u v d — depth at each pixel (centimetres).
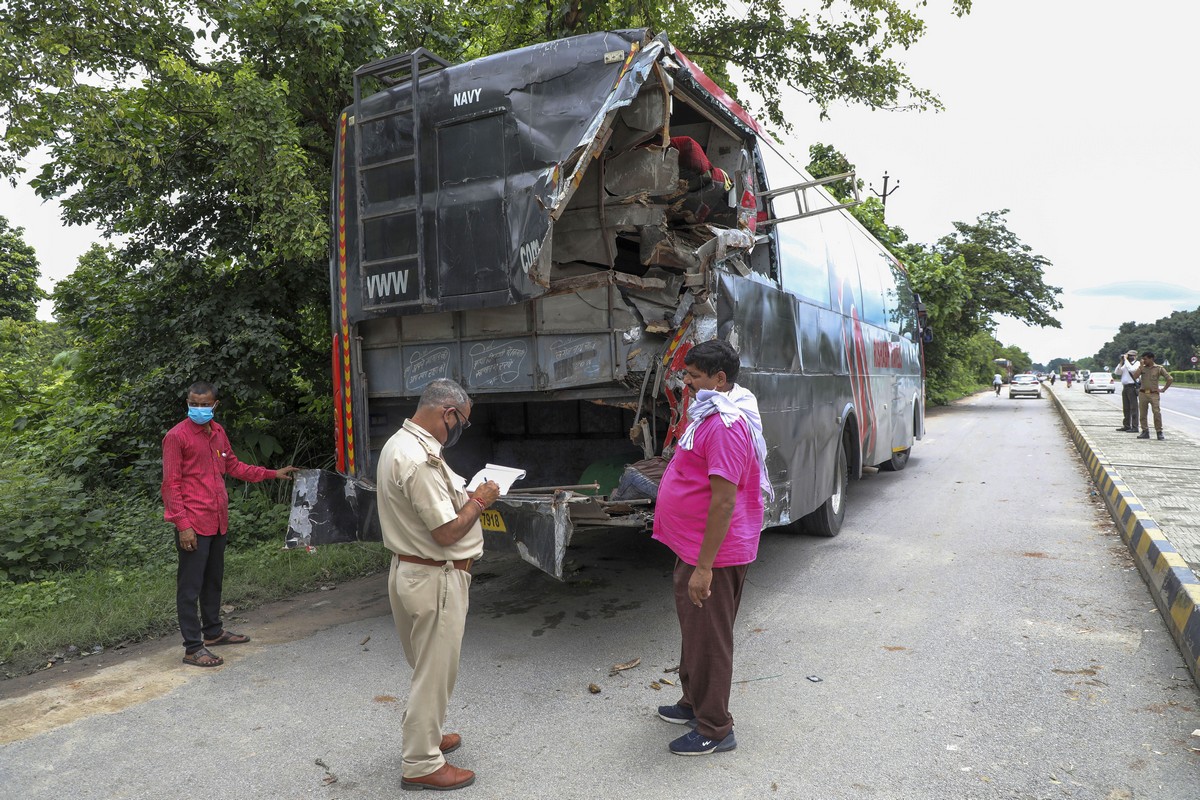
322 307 927
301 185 761
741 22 1255
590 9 1015
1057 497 984
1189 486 931
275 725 378
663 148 510
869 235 1091
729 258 544
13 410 1005
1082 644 468
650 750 348
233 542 729
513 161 501
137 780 327
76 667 462
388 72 563
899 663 445
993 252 3259
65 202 841
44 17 731
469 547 323
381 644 492
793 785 314
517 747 352
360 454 569
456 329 540
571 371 509
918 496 1026
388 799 310
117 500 812
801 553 714
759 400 555
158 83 791
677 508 343
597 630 514
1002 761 331
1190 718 368
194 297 849
